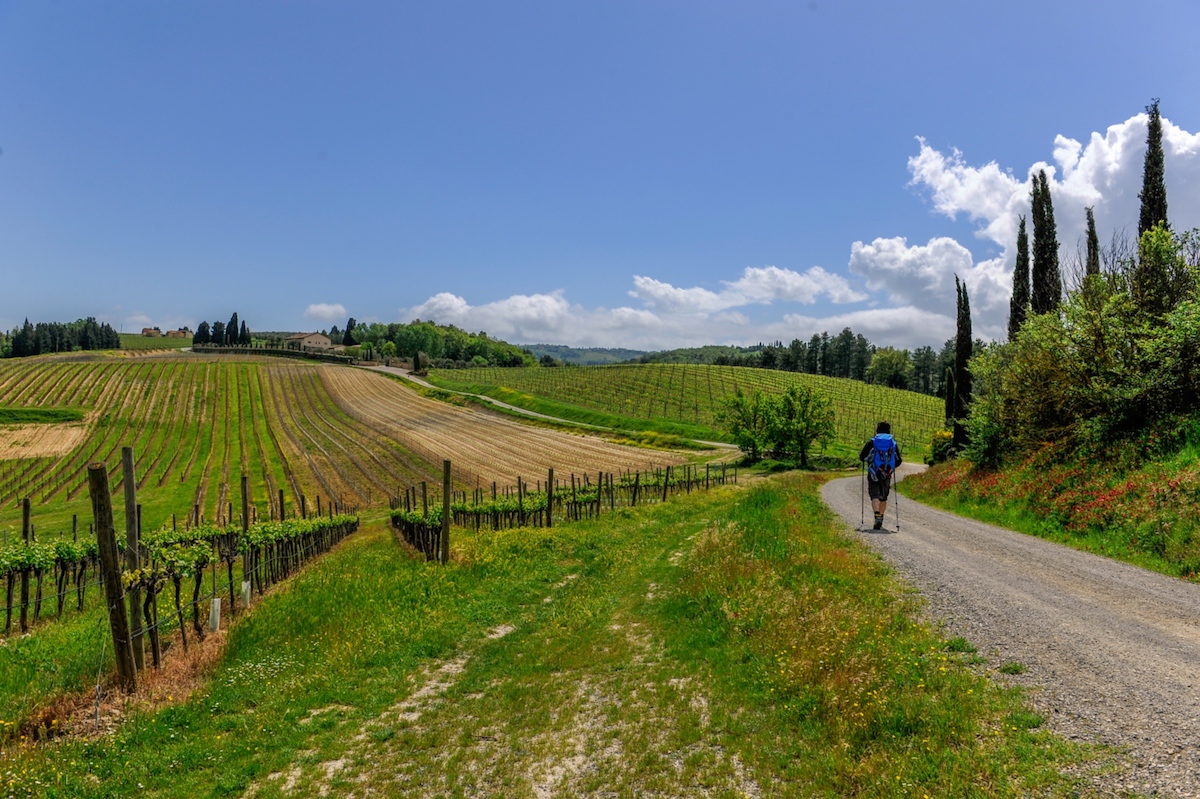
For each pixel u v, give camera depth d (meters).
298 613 12.73
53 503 52.31
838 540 13.15
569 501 28.28
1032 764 4.74
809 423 68.50
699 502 31.41
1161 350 15.70
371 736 7.82
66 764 6.92
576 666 9.52
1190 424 14.24
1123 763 4.56
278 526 17.98
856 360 199.25
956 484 23.88
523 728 7.66
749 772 5.79
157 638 9.53
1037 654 6.62
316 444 73.81
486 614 13.19
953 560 11.09
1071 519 14.04
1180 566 10.05
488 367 173.62
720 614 9.88
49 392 98.25
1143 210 22.20
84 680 8.75
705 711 7.15
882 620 7.88
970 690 5.88
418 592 14.54
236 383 112.44
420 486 54.44
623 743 6.83
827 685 6.50
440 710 8.56
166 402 97.00
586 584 15.44
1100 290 19.09
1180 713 5.12
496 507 25.33
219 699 8.82
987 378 26.28
